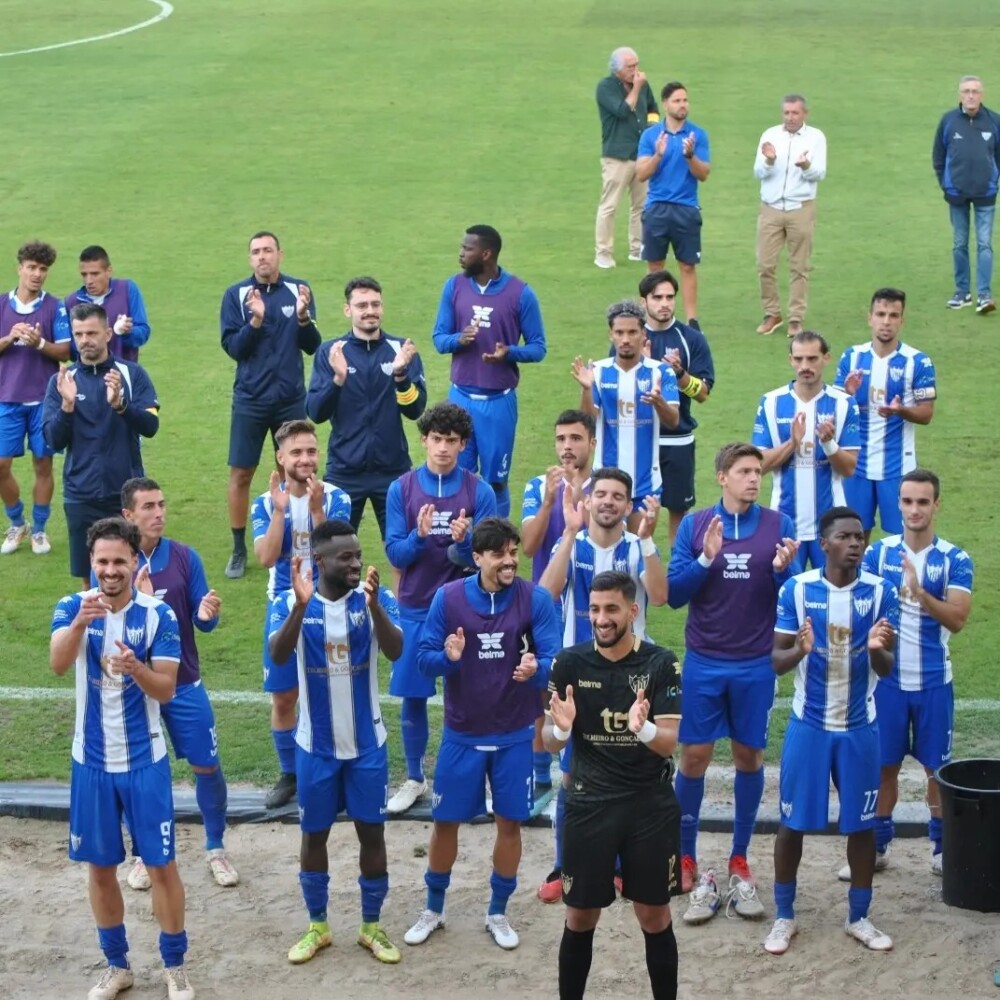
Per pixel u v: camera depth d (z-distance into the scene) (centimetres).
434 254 2677
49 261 1742
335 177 3131
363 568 1681
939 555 1192
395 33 4434
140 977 1097
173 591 1189
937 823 1204
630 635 1016
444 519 1288
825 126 3447
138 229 2825
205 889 1198
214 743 1202
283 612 1132
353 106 3659
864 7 4756
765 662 1176
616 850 1002
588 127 3469
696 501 1827
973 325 2356
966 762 1145
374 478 1563
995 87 3747
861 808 1105
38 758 1352
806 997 1059
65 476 1530
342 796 1112
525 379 2183
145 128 3488
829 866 1224
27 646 1548
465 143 3353
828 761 1104
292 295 1691
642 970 1095
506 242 2742
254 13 4747
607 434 1538
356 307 1523
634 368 1523
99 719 1055
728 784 1319
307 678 1098
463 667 1104
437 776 1123
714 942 1128
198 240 2769
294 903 1181
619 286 2527
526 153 3281
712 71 3919
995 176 2362
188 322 2419
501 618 1104
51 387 1516
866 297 2478
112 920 1068
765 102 3625
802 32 4381
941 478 1869
